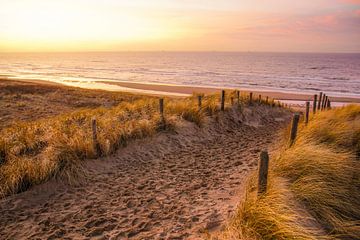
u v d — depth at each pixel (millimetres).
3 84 32469
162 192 5652
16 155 6965
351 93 39438
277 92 39031
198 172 6781
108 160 7461
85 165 6910
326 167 4637
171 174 6754
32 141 7641
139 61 177625
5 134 8523
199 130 10742
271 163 5414
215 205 4695
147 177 6605
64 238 4184
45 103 21344
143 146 8531
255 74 72625
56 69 96438
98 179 6535
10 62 164375
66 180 6188
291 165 4840
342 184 4328
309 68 101812
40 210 5160
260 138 10820
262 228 3377
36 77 62469
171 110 11586
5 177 5875
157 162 7785
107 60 198500
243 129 12727
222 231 3682
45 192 5801
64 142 7340
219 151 8797
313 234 3279
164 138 9352
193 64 136375
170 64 137125
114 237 4078
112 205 5207
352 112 10688
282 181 4387
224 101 13984
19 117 16031
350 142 6570
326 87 45688
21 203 5383
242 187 5309
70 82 51156
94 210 5039
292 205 3699
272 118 16859
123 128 8711
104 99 24812
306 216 3588
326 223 3607
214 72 80438
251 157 7766
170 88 42500
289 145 6527
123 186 6102
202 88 42719
